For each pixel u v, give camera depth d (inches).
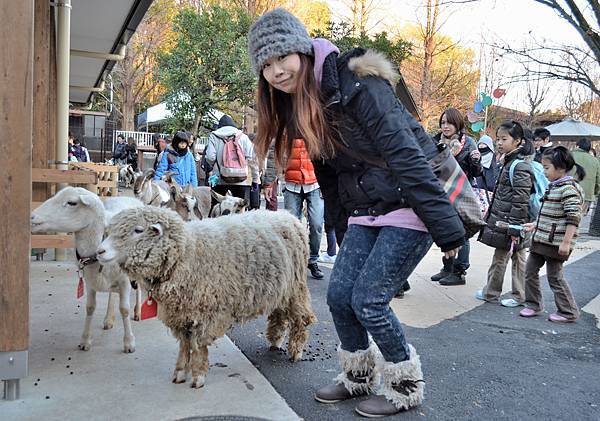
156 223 116.9
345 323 120.1
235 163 297.4
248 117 1004.6
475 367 151.8
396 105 104.0
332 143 110.3
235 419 112.9
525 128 225.8
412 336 177.8
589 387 140.5
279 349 158.6
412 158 101.0
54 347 150.4
